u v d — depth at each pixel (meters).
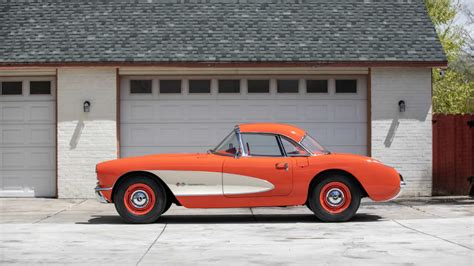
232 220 13.45
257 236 11.08
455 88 34.28
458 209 14.96
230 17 18.50
